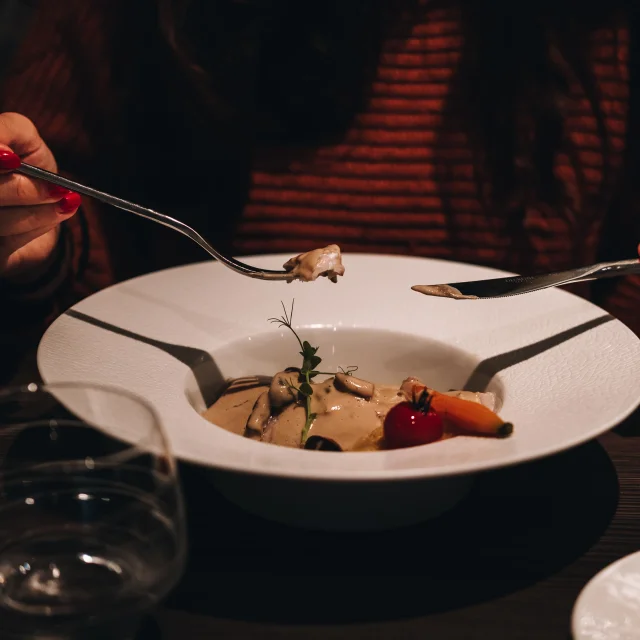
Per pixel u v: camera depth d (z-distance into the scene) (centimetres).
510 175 258
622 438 143
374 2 252
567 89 251
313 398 143
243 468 100
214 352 158
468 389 156
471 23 251
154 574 79
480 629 96
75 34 259
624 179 271
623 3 257
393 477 98
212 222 272
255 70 247
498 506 122
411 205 266
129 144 267
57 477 84
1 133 161
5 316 210
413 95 259
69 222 233
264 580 104
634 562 87
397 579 104
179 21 230
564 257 268
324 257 150
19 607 76
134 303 168
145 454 80
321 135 262
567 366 144
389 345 169
